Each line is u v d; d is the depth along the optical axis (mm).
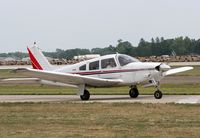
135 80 45688
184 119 28859
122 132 24688
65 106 37000
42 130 25625
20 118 30469
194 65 132500
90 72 47312
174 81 78000
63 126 26859
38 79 50781
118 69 46250
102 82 45719
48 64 51562
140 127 26141
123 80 46094
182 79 83000
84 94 45812
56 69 50500
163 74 46062
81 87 46094
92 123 27844
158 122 27812
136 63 46094
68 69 48500
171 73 50875
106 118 29828
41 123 28125
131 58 46969
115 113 32125
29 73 43719
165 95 49188
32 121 29000
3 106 37906
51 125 27297
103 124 27406
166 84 71000
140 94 51969
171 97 46125
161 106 35531
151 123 27484
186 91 54875
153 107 35031
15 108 36312
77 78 44844
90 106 36594
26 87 71562
